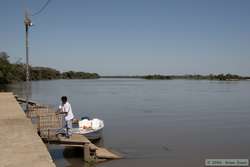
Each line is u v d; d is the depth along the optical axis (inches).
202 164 592.4
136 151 679.1
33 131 485.4
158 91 3410.4
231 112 1504.7
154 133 907.4
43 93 2869.1
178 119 1233.4
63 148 636.7
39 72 7076.8
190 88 4170.8
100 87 4451.3
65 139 543.8
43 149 384.5
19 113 686.5
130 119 1222.3
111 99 2273.6
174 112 1481.3
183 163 594.6
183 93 3029.0
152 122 1142.3
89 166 548.7
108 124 1085.8
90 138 743.1
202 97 2517.2
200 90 3617.1
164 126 1049.5
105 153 596.1
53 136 538.3
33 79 6752.0
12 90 2699.3
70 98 2343.8
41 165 326.6
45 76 7564.0
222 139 831.1
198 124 1103.0
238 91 3373.5
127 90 3612.2
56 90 3405.5
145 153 662.5
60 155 602.5
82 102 2011.6
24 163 332.8
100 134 786.8
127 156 631.2
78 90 3491.6
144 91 3417.8
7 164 329.1
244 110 1595.7
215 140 816.3
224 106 1804.9
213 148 722.2
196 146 741.3
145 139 814.5
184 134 898.7
